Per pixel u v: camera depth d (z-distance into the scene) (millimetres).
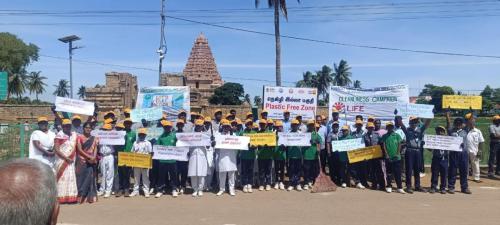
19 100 71438
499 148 16047
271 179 13992
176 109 16984
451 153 13297
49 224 1896
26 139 15781
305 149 13750
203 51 70875
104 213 10375
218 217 10008
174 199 12242
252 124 13836
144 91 17062
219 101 65188
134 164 12359
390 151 13305
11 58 66125
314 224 9336
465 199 12297
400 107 15727
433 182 13359
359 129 14438
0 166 1876
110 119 13734
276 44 31516
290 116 15984
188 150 12680
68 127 11523
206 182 13750
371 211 10672
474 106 15391
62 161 11352
